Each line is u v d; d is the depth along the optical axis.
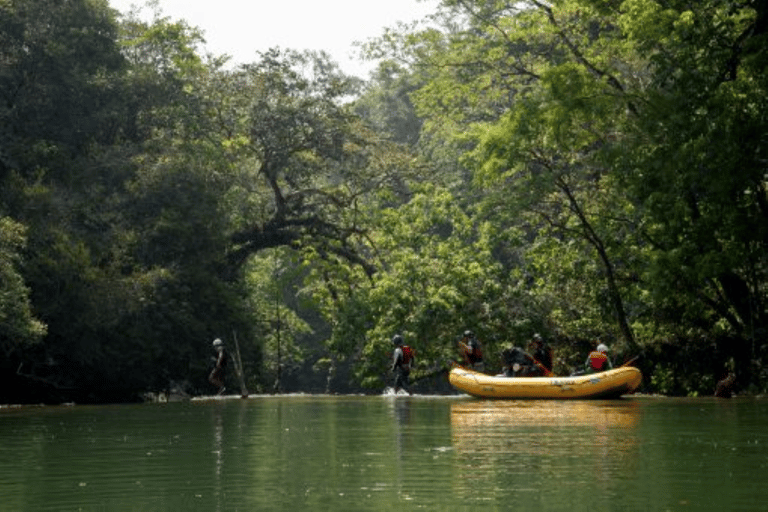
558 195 37.97
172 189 47.34
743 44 29.12
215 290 49.59
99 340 41.59
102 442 16.03
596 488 10.05
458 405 26.30
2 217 38.44
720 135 28.08
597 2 34.62
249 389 52.44
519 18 40.19
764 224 29.12
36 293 39.69
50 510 9.26
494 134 34.59
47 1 48.31
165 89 51.91
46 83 47.31
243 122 57.62
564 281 38.62
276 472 11.55
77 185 46.00
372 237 57.94
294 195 58.91
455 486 10.27
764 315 33.25
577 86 32.34
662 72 29.72
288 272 73.38
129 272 45.25
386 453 13.47
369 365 42.25
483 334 39.06
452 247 41.94
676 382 35.88
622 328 36.62
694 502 9.20
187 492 10.14
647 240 34.50
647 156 29.88
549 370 31.94
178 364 48.31
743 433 16.27
